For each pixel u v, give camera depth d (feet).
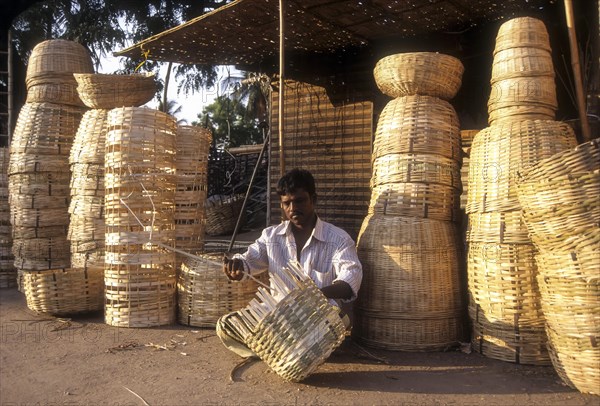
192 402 10.18
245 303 15.44
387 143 13.91
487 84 21.04
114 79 17.15
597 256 9.91
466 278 14.30
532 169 10.53
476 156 13.12
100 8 50.29
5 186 22.79
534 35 12.89
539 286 11.23
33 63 20.40
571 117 19.08
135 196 15.43
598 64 15.24
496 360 12.57
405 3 17.58
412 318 13.23
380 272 13.47
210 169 51.08
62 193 20.62
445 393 10.56
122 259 15.35
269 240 13.30
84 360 12.64
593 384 10.28
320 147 24.53
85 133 17.98
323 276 12.64
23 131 20.34
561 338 10.68
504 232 12.30
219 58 23.52
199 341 14.21
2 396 10.56
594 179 9.89
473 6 17.84
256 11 18.04
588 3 17.30
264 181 47.57
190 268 15.70
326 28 19.84
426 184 13.51
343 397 10.37
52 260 20.59
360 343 14.01
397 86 14.07
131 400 10.30
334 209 24.27
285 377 10.95
